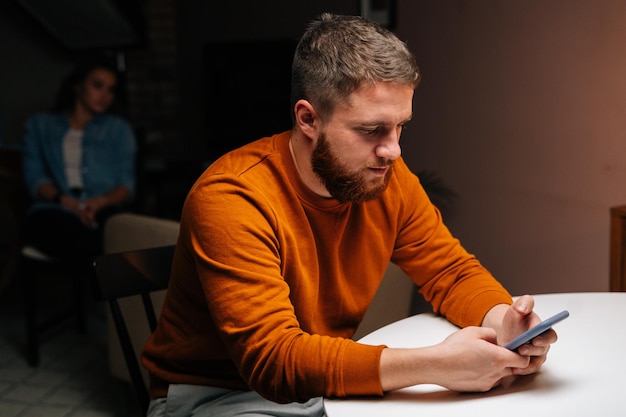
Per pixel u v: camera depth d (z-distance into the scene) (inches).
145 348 55.1
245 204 46.0
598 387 39.7
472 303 50.5
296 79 47.3
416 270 57.2
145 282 60.6
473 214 112.7
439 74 115.6
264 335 42.3
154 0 189.0
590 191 92.5
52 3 182.2
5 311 151.8
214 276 44.4
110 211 135.0
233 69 159.0
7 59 196.5
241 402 50.3
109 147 141.8
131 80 192.5
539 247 101.6
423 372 39.5
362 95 43.8
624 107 86.4
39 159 140.6
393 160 45.6
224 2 173.9
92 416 102.2
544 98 97.2
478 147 109.7
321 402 52.1
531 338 39.6
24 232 125.7
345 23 45.8
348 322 54.5
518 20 99.4
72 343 131.8
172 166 171.3
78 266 127.5
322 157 46.0
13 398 108.7
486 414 37.4
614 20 86.1
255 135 157.5
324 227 50.8
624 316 50.4
